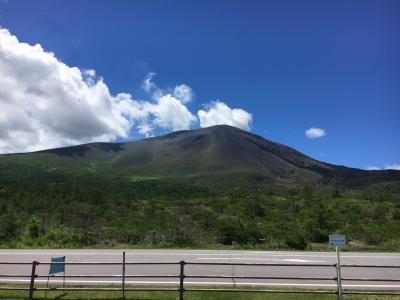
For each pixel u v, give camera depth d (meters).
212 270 16.25
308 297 11.87
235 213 44.66
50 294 12.45
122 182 143.12
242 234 26.91
